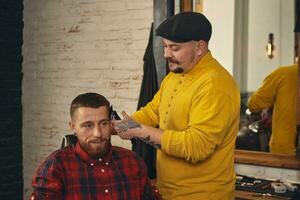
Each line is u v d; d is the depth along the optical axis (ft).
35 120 11.74
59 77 11.16
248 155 8.35
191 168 5.82
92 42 10.50
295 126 7.93
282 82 8.04
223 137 5.69
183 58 5.78
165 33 5.74
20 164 12.03
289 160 8.00
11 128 11.80
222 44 8.48
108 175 5.20
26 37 11.70
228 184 6.01
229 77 5.85
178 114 5.89
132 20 9.85
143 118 6.66
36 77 11.60
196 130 5.43
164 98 6.29
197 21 5.72
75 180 5.04
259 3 8.13
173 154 5.56
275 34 8.02
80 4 10.62
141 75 9.79
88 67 10.61
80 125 5.06
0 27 11.37
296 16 7.80
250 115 8.33
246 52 8.30
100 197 5.08
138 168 5.42
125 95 10.08
